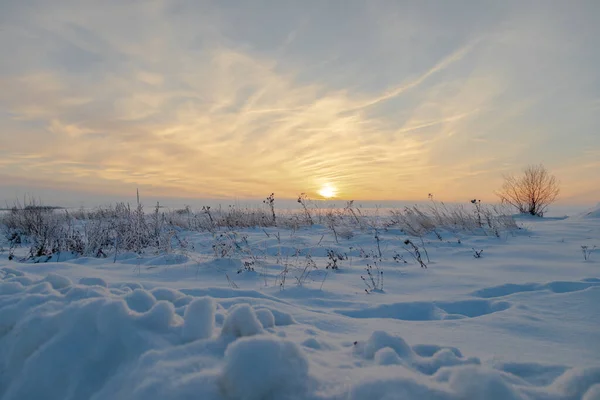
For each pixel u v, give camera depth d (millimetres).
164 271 5305
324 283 4625
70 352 1906
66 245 7477
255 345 1520
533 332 2619
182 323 2148
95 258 6500
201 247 7852
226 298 3359
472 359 1900
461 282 4500
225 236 7590
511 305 3357
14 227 10398
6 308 2367
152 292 2867
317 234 9867
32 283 3207
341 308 3482
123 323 1977
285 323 2646
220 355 1749
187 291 3666
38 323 2119
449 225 9695
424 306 3492
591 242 7496
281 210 12328
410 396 1385
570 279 4363
